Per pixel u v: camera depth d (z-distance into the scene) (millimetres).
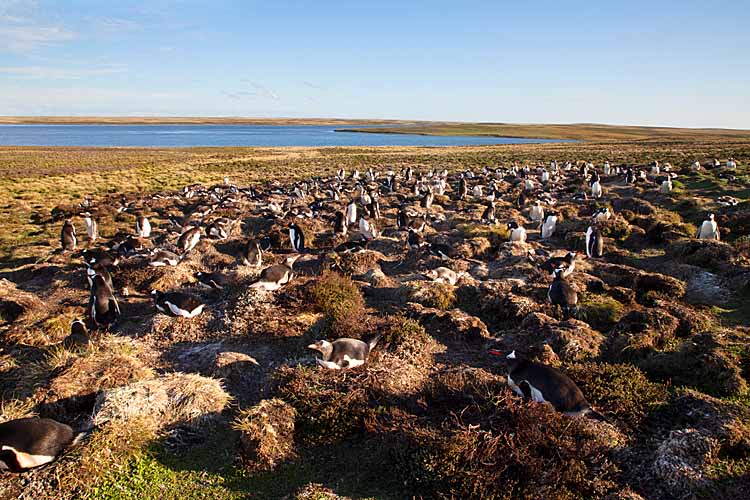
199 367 9430
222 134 194250
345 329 10016
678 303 11672
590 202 25344
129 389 7902
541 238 18906
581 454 6535
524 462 6309
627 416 7410
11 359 9727
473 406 7488
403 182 37500
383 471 6734
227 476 6766
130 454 6977
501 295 12211
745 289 12406
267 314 11023
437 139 155625
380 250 17359
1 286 13750
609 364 8805
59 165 57781
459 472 6238
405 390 8172
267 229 21500
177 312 11078
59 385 8281
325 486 6512
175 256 15469
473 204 26641
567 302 11258
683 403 7641
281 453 7043
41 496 6258
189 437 7449
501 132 198750
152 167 55438
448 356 9844
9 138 149125
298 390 8047
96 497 6332
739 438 6641
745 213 18906
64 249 17859
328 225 21844
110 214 25375
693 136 144750
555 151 78188
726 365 8289
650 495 6164
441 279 13242
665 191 26594
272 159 69062
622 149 78000
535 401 7230
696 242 15414
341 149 90812
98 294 10867
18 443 6461
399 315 10812
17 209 27234
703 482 6090
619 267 13992
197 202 29453
